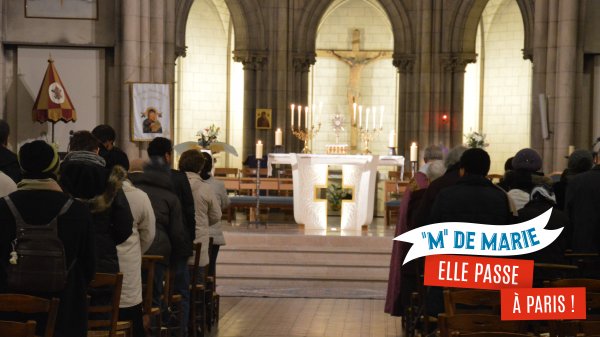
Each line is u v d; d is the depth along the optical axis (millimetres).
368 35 33500
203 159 11977
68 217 6906
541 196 9375
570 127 22469
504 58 33000
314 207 20984
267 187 23797
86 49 21609
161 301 10352
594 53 22562
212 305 12695
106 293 8344
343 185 21094
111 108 21625
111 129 10484
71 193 8016
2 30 21234
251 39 30953
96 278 7812
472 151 9016
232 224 22359
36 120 19859
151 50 21797
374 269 17641
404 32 31125
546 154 22781
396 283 12109
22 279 6746
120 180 8125
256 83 31125
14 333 5828
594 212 10836
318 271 17625
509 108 32938
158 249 9836
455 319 6367
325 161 20672
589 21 22547
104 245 8141
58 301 6371
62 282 6805
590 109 22750
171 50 25062
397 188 24172
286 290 16594
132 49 21484
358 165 20859
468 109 33781
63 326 6910
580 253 10836
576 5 22438
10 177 9750
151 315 9430
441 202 8867
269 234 19016
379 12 33375
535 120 23078
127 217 8219
